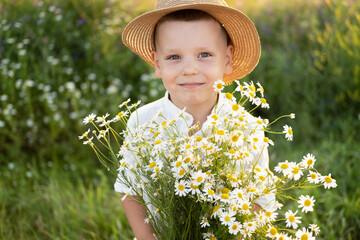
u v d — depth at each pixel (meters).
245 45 1.66
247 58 1.72
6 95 3.84
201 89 1.43
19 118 3.93
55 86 4.16
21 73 4.01
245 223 1.24
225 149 1.26
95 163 3.59
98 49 4.64
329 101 4.21
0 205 2.96
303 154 3.46
